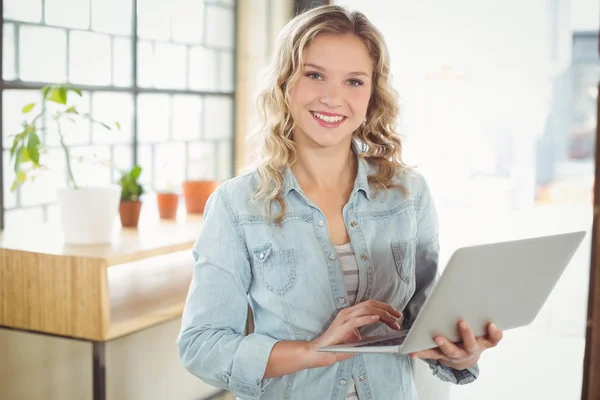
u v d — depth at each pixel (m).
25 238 2.53
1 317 2.38
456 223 4.37
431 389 2.64
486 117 4.33
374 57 1.50
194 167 3.80
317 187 1.50
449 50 4.18
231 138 4.02
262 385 1.39
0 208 2.75
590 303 0.94
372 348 1.25
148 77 3.51
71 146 3.10
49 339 2.42
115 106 3.32
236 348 1.37
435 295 1.14
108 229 2.48
